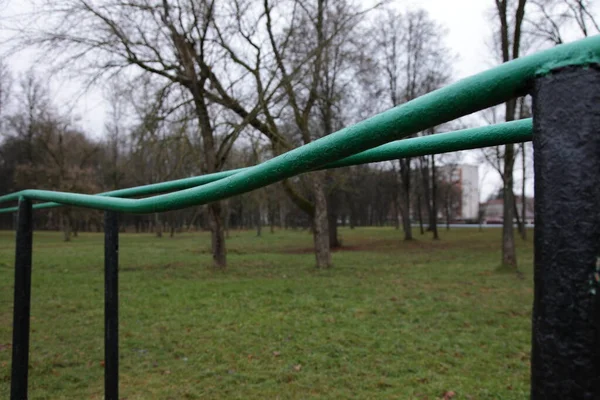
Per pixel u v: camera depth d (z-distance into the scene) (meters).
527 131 0.78
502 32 11.45
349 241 27.23
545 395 0.36
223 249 13.00
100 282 9.84
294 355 4.95
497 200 82.56
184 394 4.00
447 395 3.94
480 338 5.58
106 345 1.59
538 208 0.37
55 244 25.70
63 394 4.02
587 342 0.34
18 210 1.75
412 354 4.99
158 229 36.94
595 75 0.34
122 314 6.78
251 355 4.96
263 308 7.19
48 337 5.64
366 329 5.95
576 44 0.35
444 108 0.44
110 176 33.00
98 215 32.97
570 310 0.35
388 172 36.22
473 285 9.55
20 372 1.70
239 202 38.03
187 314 6.78
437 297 8.12
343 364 4.69
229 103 11.48
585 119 0.34
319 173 13.38
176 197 0.89
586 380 0.34
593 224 0.33
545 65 0.36
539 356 0.37
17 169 31.67
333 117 15.73
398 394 3.98
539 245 0.37
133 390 4.08
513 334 5.76
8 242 25.12
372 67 14.42
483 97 0.41
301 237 33.56
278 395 3.98
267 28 11.24
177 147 11.45
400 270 12.41
